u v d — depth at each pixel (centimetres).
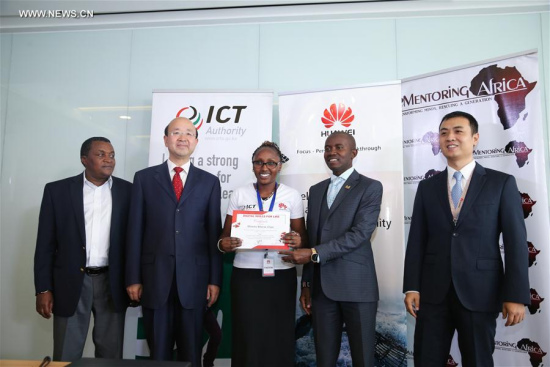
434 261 200
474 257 188
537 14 327
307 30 346
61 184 245
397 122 263
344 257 209
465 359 189
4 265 340
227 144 294
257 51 348
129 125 351
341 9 338
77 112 355
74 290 228
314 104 282
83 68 360
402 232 255
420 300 203
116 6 350
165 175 229
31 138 355
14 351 331
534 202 227
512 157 234
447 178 213
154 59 355
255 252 218
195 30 355
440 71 261
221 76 349
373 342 205
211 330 281
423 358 195
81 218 235
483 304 182
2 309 335
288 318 212
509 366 240
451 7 330
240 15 346
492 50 330
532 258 228
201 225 225
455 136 210
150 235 219
